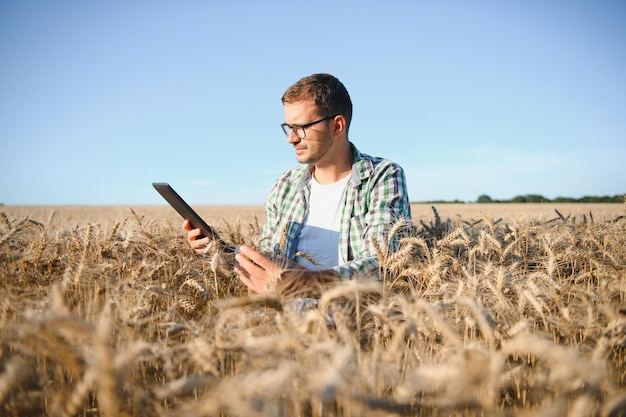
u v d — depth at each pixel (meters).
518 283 2.48
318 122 3.16
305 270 2.40
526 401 1.62
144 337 2.06
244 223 4.42
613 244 3.54
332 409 1.44
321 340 1.58
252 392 1.03
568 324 1.88
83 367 1.28
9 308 1.79
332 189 3.40
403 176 3.29
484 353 1.43
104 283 2.42
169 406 1.62
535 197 55.69
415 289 2.46
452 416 1.47
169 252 3.18
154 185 2.99
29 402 1.47
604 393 1.60
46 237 2.95
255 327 1.78
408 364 1.69
